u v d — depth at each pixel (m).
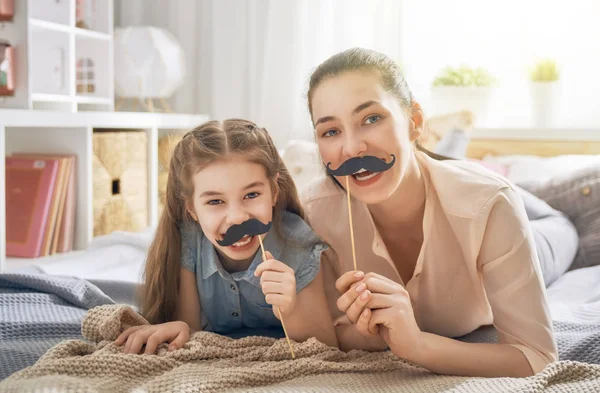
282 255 1.17
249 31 3.16
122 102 3.23
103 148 2.69
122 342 1.06
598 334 1.13
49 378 0.80
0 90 2.32
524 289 1.02
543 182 2.09
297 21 3.07
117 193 2.79
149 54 3.01
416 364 1.03
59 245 2.52
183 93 3.30
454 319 1.20
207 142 1.07
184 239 1.23
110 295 1.52
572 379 0.91
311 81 1.06
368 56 1.03
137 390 0.83
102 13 2.88
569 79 2.86
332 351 1.05
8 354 1.06
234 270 1.21
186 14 3.26
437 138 2.44
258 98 3.17
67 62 2.63
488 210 1.04
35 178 2.46
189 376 0.88
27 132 2.61
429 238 1.13
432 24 2.96
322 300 1.15
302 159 2.38
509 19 2.90
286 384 0.92
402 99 1.04
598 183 1.97
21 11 2.32
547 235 1.72
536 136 2.67
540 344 1.00
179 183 1.14
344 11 3.00
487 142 2.73
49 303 1.37
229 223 1.05
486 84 2.76
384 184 1.01
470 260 1.08
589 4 2.81
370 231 1.20
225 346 1.06
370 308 0.96
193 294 1.24
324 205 1.24
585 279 1.65
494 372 0.97
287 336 1.02
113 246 2.00
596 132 2.59
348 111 1.00
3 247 2.17
